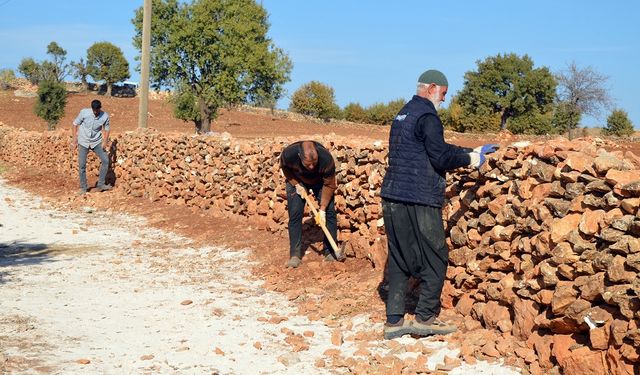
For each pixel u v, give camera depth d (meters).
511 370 4.86
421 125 5.59
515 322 5.28
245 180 10.93
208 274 8.52
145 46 18.16
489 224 5.89
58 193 16.55
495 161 6.00
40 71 76.00
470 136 46.31
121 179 16.23
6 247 10.43
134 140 15.45
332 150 8.91
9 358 5.32
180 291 7.69
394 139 5.76
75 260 9.45
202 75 34.41
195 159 12.73
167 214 12.81
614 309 4.40
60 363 5.26
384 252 7.46
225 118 56.72
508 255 5.59
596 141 5.88
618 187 4.55
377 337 5.83
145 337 5.99
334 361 5.29
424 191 5.58
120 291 7.69
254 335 6.05
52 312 6.75
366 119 66.06
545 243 5.04
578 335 4.71
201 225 11.51
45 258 9.59
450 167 5.63
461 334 5.58
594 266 4.56
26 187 18.05
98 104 15.64
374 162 8.01
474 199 6.25
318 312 6.70
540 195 5.36
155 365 5.28
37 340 5.82
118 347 5.70
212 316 6.67
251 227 10.76
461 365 5.01
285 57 35.56
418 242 5.66
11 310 6.78
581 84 39.25
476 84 58.84
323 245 8.73
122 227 12.23
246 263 9.01
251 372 5.16
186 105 34.03
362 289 7.19
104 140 15.87
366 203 8.08
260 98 36.12
